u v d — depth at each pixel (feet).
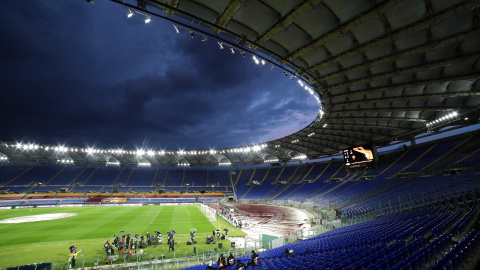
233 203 230.68
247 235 91.56
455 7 44.91
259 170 296.30
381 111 110.93
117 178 264.93
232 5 44.32
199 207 192.65
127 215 143.02
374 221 77.25
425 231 44.14
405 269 23.26
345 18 51.01
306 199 187.32
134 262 58.85
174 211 164.76
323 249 44.93
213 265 47.83
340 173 205.67
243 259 49.75
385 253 32.71
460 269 25.12
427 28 54.90
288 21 49.49
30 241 78.84
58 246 72.84
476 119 117.29
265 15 50.70
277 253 52.47
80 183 244.22
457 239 38.60
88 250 69.00
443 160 134.82
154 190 255.29
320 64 72.18
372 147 162.91
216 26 49.83
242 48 59.16
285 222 122.21
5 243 76.18
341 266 28.27
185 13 46.24
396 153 178.40
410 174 140.87
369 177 169.99
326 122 134.82
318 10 50.83
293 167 268.62
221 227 106.11
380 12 46.60
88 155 247.09
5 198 199.72
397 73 72.64
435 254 30.99
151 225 109.60
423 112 114.11
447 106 100.53
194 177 290.56
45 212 157.38
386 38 55.98
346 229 72.84
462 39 52.95
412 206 91.09
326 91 94.63
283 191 227.20
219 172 305.73
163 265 57.11
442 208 67.82
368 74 78.74
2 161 240.94
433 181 115.03
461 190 87.86
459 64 67.72
